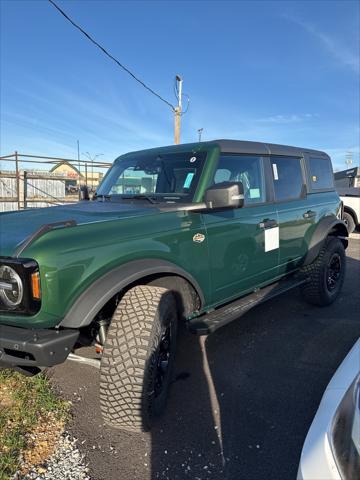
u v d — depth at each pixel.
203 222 3.16
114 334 2.44
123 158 4.16
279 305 5.25
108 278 2.38
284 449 2.50
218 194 2.96
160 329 2.54
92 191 4.53
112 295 2.34
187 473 2.30
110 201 3.62
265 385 3.25
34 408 2.85
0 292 2.23
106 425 2.71
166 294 2.66
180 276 2.98
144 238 2.68
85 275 2.30
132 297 2.56
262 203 3.99
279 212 4.16
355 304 5.34
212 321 3.18
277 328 4.46
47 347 2.15
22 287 2.15
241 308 3.54
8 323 2.27
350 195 13.04
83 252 2.32
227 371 3.48
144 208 3.04
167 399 2.92
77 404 2.96
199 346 3.97
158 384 2.71
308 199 4.81
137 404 2.39
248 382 3.30
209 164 3.35
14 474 2.24
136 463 2.37
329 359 3.71
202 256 3.12
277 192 4.27
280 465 2.36
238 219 3.53
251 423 2.76
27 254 2.16
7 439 2.50
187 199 3.22
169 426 2.72
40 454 2.41
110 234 2.52
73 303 2.28
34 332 2.22
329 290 5.13
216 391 3.15
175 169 3.49
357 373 1.81
